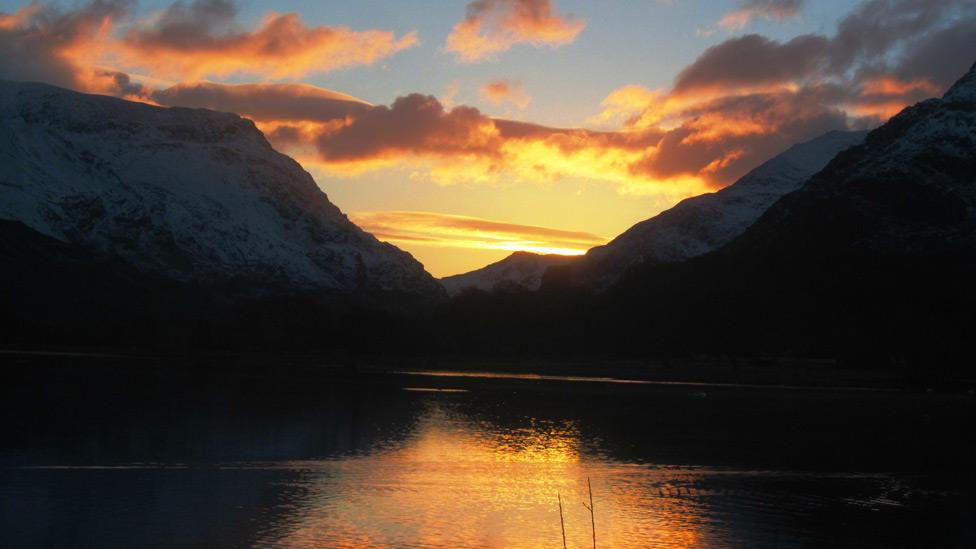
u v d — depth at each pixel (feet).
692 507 168.14
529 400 371.97
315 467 196.34
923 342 607.78
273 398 350.64
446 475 192.44
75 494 163.12
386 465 201.77
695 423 298.56
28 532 139.44
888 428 301.02
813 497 179.63
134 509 153.89
